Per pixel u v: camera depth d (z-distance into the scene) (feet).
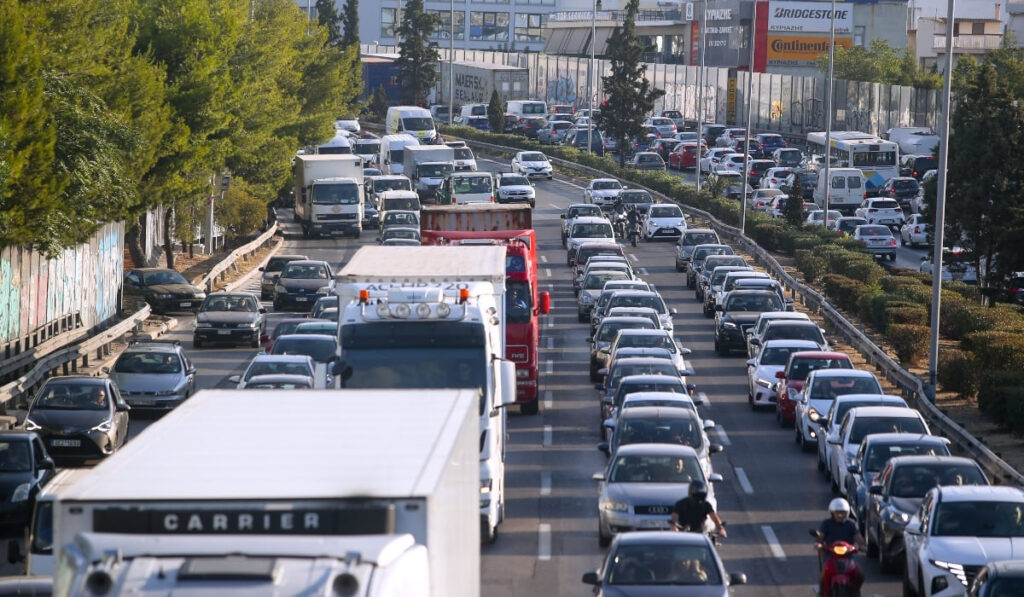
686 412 265.34
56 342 425.69
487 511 225.97
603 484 232.32
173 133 502.38
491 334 226.58
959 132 476.95
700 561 172.86
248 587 79.66
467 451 115.75
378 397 123.95
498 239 390.21
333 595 79.97
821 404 320.29
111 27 425.28
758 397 369.71
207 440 103.86
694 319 543.39
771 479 291.17
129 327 470.39
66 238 374.02
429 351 213.87
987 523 191.11
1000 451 306.14
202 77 536.01
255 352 468.75
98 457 290.15
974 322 445.37
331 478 92.89
